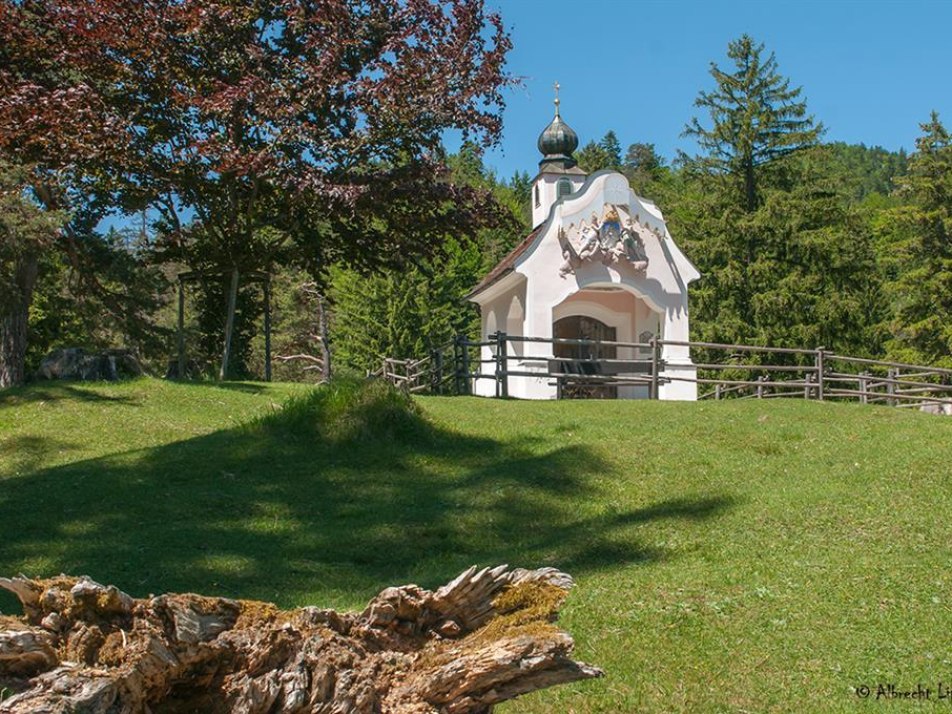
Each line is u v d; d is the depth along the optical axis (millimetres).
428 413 15219
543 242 24781
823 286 42531
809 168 44219
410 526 10680
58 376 20000
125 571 8922
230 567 9156
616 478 12586
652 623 7594
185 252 25031
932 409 25766
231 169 20938
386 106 21594
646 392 26469
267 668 3865
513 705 6262
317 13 22203
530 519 11109
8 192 20516
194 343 29359
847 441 14633
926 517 10547
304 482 12227
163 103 22125
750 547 9688
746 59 44969
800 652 7086
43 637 3572
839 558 9266
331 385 14859
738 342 41406
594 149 81250
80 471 12664
